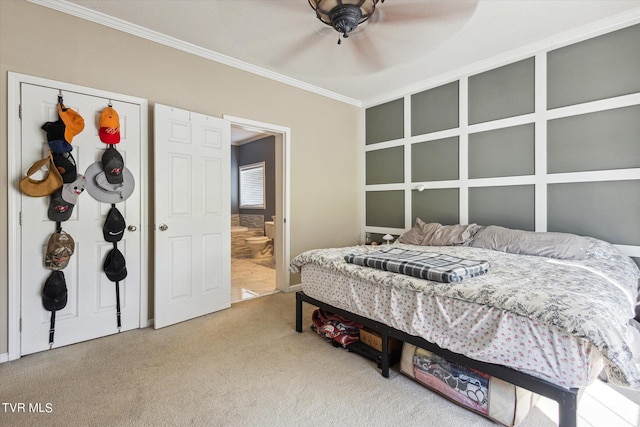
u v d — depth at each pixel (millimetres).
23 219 2111
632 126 2473
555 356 1243
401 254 2303
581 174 2715
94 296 2404
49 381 1835
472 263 1879
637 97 2445
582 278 1716
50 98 2197
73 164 2254
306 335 2518
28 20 2131
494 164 3250
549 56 2857
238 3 2207
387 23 1993
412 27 2277
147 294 2684
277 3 2049
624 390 1745
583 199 2715
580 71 2701
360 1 1505
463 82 3449
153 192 2693
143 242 2643
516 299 1372
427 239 3330
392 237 4172
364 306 2018
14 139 2076
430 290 1650
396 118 4164
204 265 2955
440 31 2428
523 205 3061
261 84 3438
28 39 2129
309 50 2633
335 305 2266
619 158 2535
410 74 3572
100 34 2416
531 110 2982
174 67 2803
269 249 6266
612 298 1400
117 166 2404
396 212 4203
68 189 2230
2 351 2057
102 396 1693
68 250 2227
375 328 1954
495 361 1409
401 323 1778
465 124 3455
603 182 2613
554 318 1230
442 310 1605
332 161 4242
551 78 2854
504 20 2498
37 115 2148
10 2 2070
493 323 1418
